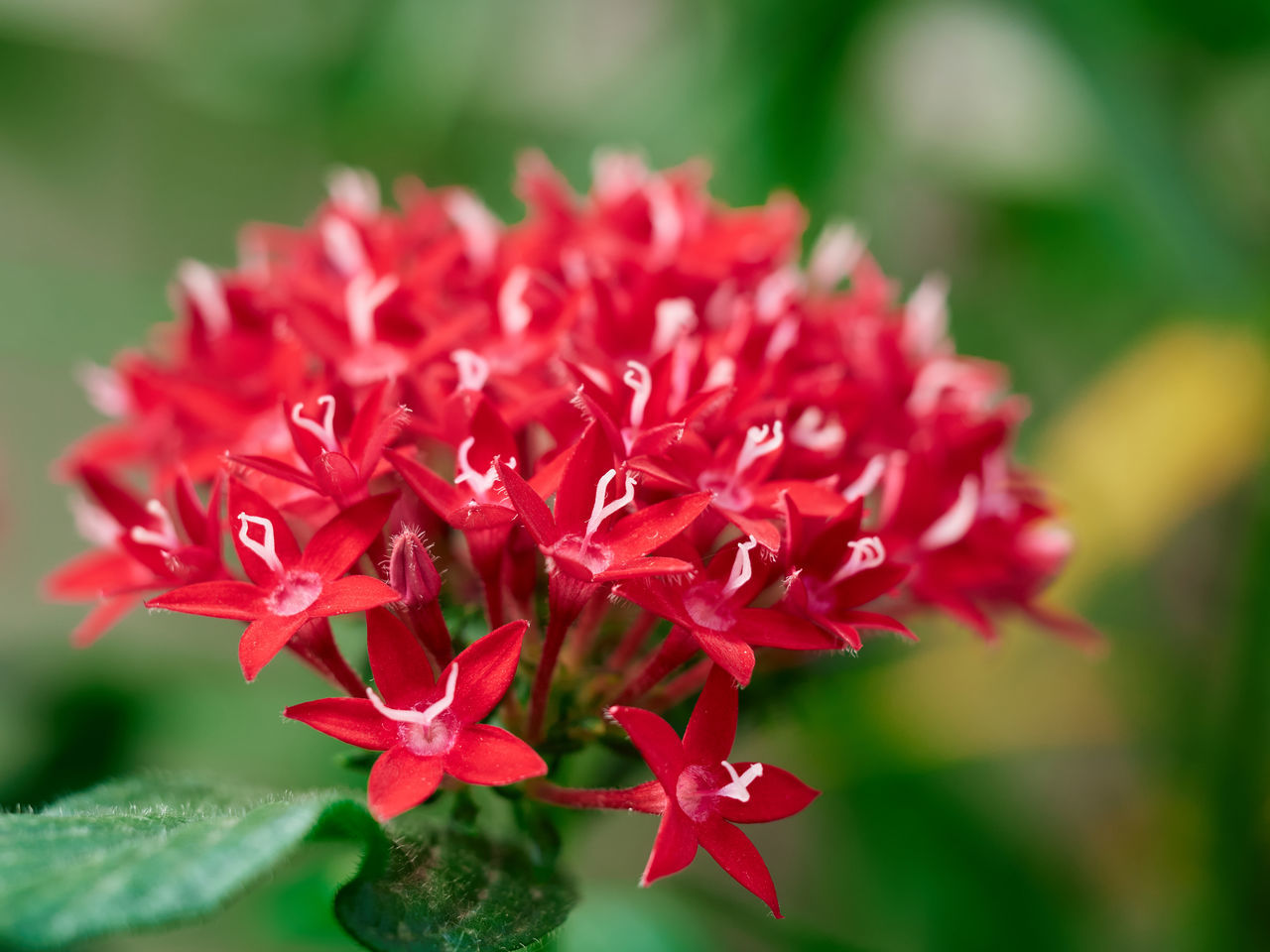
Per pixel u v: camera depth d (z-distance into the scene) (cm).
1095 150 23
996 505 18
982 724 22
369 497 16
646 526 16
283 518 16
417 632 16
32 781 21
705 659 17
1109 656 23
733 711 15
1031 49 24
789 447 17
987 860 23
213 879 14
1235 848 21
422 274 18
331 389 17
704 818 15
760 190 23
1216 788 21
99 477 17
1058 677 23
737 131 24
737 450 17
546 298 18
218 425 18
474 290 18
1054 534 19
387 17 24
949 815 23
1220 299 22
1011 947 22
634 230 20
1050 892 23
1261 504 21
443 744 15
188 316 19
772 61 23
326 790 17
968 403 19
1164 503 22
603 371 17
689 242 19
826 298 21
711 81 24
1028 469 21
